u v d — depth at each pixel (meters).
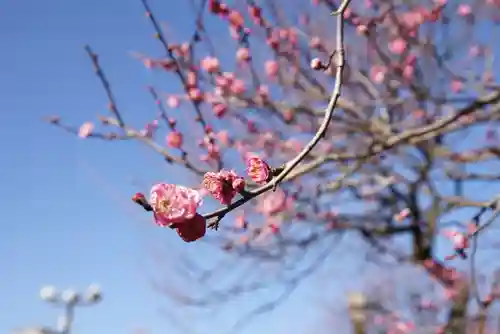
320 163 4.49
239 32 6.22
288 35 6.36
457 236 4.40
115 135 5.26
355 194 7.74
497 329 7.26
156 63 6.14
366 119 6.02
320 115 6.23
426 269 7.87
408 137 4.86
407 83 6.21
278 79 6.39
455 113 4.86
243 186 2.38
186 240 2.34
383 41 6.23
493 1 6.06
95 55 5.18
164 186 2.33
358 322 9.01
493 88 5.68
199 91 6.18
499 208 4.29
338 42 2.75
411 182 7.37
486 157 6.73
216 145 5.89
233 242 7.49
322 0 6.33
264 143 6.51
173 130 5.67
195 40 6.03
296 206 7.30
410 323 8.56
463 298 7.37
